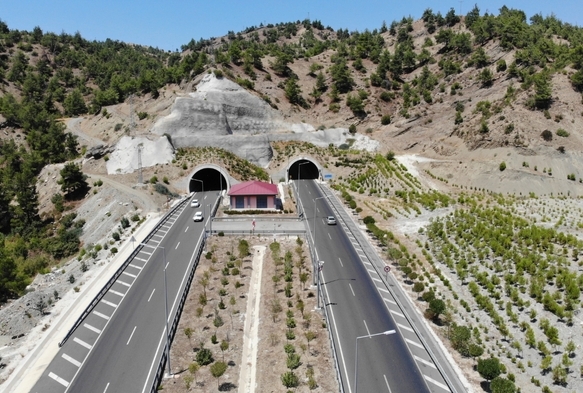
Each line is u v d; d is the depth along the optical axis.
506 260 73.38
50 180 129.25
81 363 51.66
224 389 47.38
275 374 49.56
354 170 134.62
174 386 47.69
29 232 106.19
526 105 133.25
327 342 54.72
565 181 114.88
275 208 108.75
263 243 86.81
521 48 163.62
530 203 104.62
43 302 66.06
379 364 50.34
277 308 61.72
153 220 99.19
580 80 134.12
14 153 150.62
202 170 128.75
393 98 171.50
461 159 133.12
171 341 55.44
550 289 63.91
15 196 125.12
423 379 48.00
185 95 148.88
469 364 51.00
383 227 94.69
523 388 47.56
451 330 55.69
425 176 129.00
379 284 69.38
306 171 144.12
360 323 58.56
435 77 171.38
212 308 63.38
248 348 55.03
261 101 156.12
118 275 72.75
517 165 121.31
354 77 183.88
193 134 138.75
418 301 64.50
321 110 169.62
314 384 46.94
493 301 63.53
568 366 49.84
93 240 95.12
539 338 55.06
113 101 175.75
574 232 83.38
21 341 57.41
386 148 148.38
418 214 101.31
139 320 59.97
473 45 181.25
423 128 153.12
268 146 140.88
